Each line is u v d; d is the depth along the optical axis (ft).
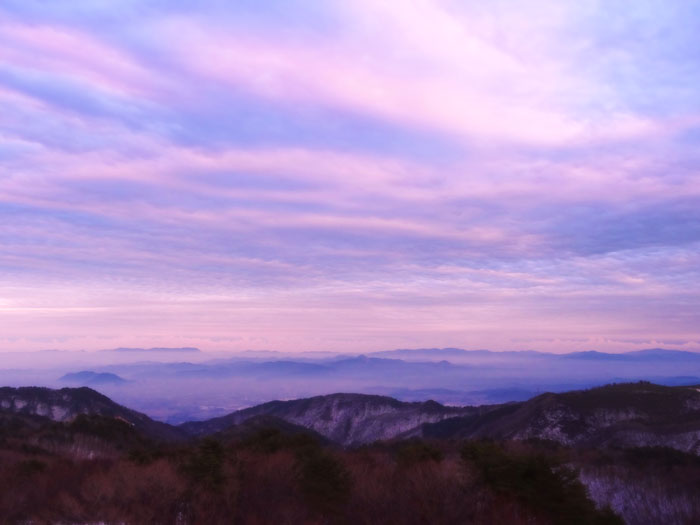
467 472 46.68
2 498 46.24
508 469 45.19
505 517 42.78
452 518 42.88
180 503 45.68
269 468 50.44
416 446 55.16
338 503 44.96
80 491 46.91
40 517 42.96
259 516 43.96
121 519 42.60
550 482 44.91
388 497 45.75
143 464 56.18
